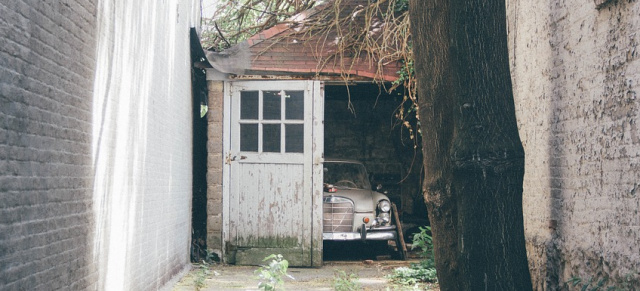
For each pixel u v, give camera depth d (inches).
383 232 429.1
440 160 195.5
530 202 272.4
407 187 623.8
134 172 242.5
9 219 131.0
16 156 133.9
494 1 181.2
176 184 343.0
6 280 129.7
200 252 419.5
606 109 199.3
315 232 402.0
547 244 249.3
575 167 224.1
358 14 410.6
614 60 193.5
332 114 633.6
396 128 628.7
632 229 182.5
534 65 265.3
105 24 198.5
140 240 254.2
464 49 180.4
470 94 180.1
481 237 179.0
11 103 130.6
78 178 176.1
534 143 266.5
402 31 403.2
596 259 206.7
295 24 407.2
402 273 346.3
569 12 228.1
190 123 395.2
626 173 186.2
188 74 384.8
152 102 274.4
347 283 306.5
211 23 500.4
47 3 149.4
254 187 405.7
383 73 407.2
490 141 178.7
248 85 407.5
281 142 405.4
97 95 192.4
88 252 185.9
